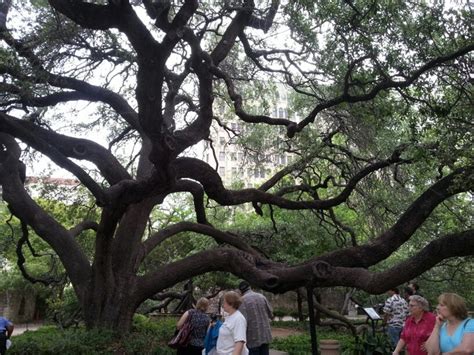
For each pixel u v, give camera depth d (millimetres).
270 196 13578
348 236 21062
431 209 10938
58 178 20141
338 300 29969
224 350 6547
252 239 21125
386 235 11398
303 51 13680
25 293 39406
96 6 7809
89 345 11742
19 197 13109
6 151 13172
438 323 5262
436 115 10133
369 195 15695
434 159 9938
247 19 12859
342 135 15648
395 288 10500
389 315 10180
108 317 13000
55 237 13320
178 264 13195
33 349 11352
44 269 32562
